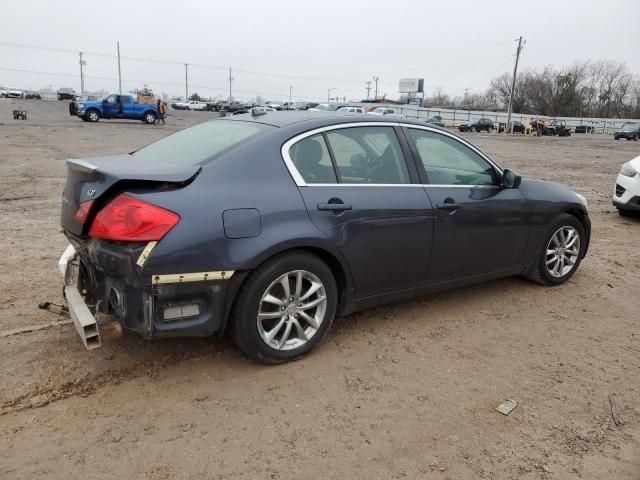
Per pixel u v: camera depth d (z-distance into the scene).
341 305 3.75
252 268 3.14
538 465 2.65
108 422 2.85
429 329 4.15
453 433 2.88
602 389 3.36
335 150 3.67
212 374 3.36
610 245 6.98
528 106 103.81
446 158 4.28
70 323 3.97
